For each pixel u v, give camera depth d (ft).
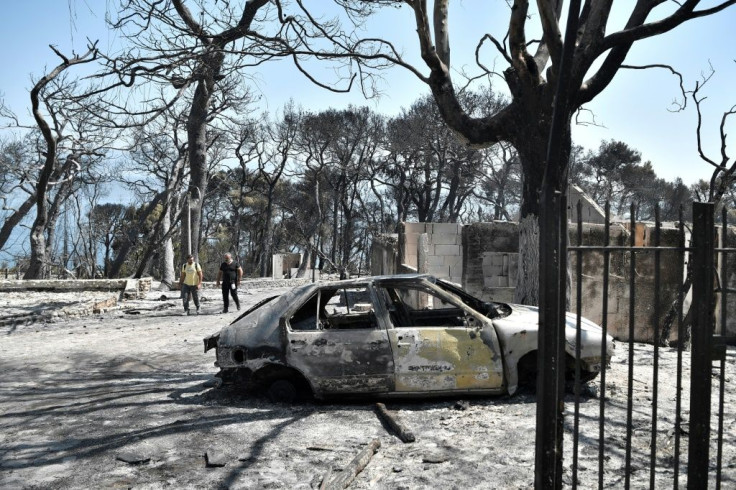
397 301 27.63
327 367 23.36
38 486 16.52
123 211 202.18
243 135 165.07
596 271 41.86
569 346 23.41
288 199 211.61
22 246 147.33
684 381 26.66
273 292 97.14
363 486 15.80
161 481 16.53
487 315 25.52
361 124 171.01
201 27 37.93
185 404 24.76
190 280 62.28
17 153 120.16
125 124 46.88
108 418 23.09
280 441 19.54
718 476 11.35
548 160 10.79
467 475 16.31
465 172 170.91
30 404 26.22
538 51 31.63
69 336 48.83
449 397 24.08
